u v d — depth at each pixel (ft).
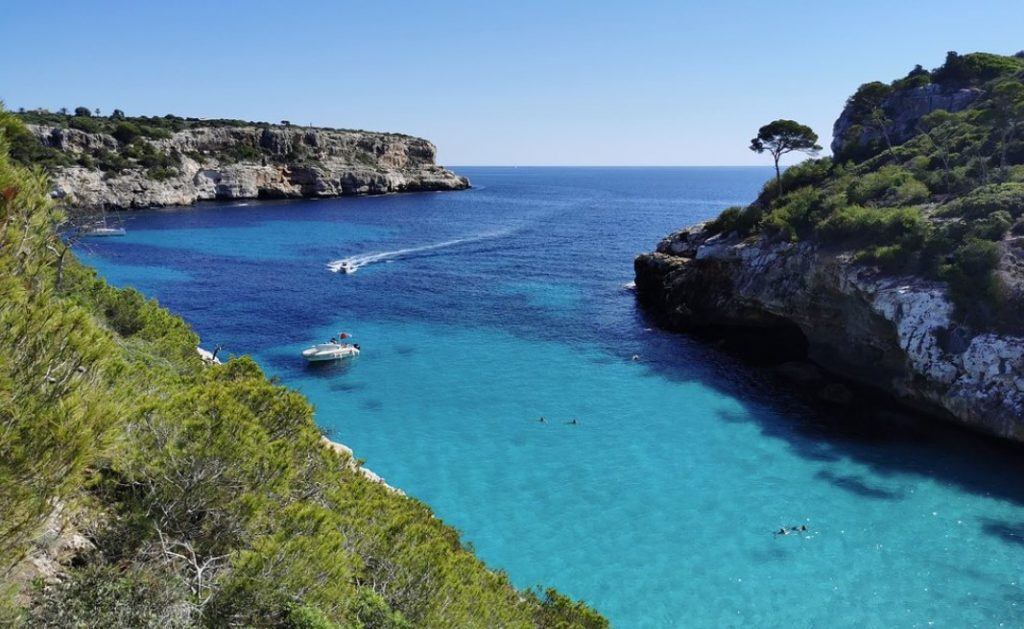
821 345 149.69
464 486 95.09
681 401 129.18
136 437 31.07
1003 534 82.17
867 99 266.36
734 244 178.29
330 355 149.79
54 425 17.93
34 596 22.25
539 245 324.80
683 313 183.21
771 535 83.05
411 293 217.56
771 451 107.04
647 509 89.25
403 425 116.16
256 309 191.21
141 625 22.71
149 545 27.58
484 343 165.68
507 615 40.70
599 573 75.51
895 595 70.69
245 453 32.99
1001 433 104.88
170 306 190.39
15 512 17.35
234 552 28.43
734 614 68.49
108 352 21.22
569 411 123.54
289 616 26.58
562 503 90.68
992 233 118.93
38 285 20.95
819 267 143.23
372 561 36.50
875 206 154.61
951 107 230.48
